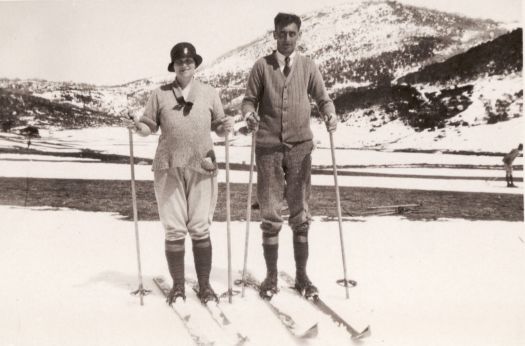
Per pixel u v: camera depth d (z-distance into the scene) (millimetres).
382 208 5516
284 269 3924
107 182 5938
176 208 3068
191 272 3748
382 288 3502
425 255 4270
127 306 3133
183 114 2996
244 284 3303
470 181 5832
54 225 5094
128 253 4273
